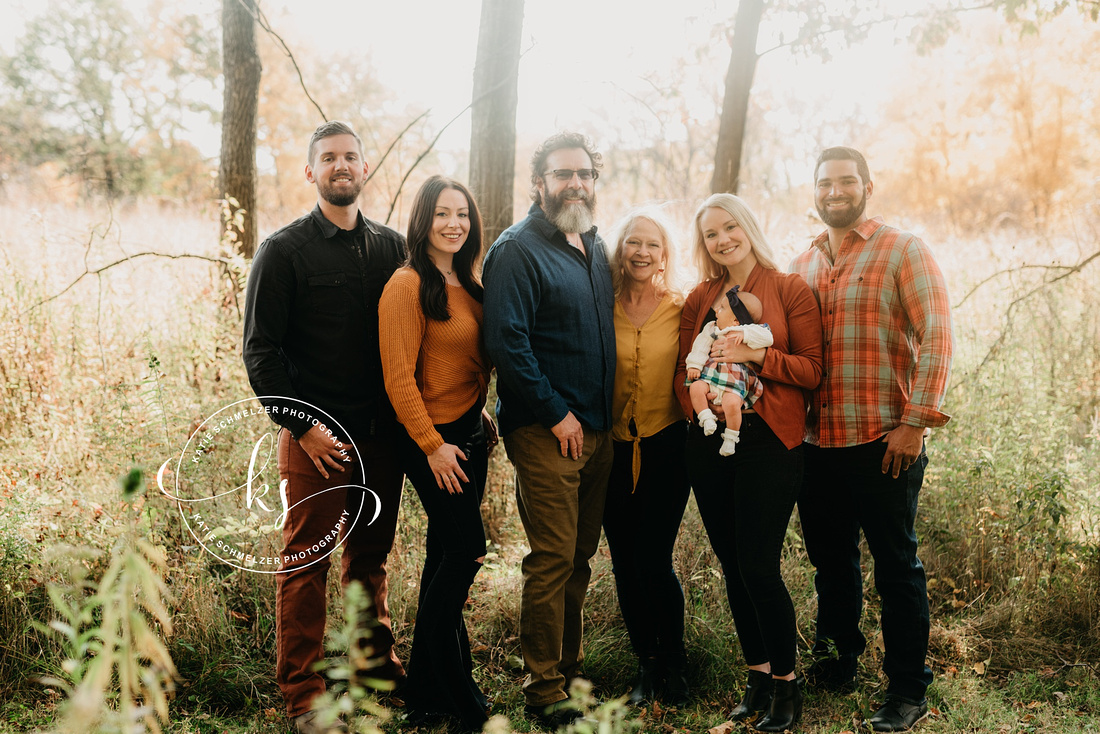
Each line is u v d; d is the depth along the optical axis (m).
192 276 5.96
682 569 3.94
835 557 3.32
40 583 3.21
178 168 24.23
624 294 3.39
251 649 3.36
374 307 3.04
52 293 5.46
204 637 3.25
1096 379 5.86
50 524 3.35
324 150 2.95
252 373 2.89
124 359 4.95
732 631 3.62
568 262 3.11
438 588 2.94
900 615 3.06
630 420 3.26
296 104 19.34
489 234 4.88
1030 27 6.09
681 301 3.39
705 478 3.10
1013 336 5.64
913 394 2.96
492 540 4.49
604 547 4.12
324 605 2.99
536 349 3.04
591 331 3.10
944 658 3.48
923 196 21.02
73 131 24.56
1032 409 4.91
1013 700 3.20
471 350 3.00
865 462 3.09
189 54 24.59
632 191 13.40
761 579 2.96
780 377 2.99
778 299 3.14
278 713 3.01
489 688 3.30
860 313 3.10
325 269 2.96
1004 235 10.12
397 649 3.46
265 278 2.89
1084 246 8.23
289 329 3.00
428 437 2.86
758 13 6.08
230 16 6.00
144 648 1.31
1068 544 3.80
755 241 3.15
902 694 3.04
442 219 2.90
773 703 3.00
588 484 3.22
